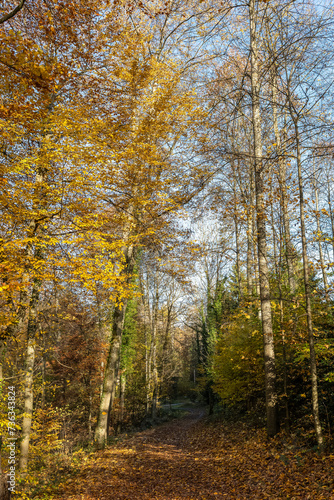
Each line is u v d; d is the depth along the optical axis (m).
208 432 14.60
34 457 10.85
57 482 8.52
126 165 7.62
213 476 7.79
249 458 8.47
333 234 13.89
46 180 7.72
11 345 9.54
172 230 11.93
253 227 15.09
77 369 18.09
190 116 10.44
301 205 8.16
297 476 6.29
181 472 8.54
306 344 8.95
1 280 6.01
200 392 33.62
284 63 9.87
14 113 5.56
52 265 6.62
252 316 12.80
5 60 4.48
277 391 11.28
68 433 16.14
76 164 7.09
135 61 8.00
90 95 7.59
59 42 6.44
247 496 6.08
